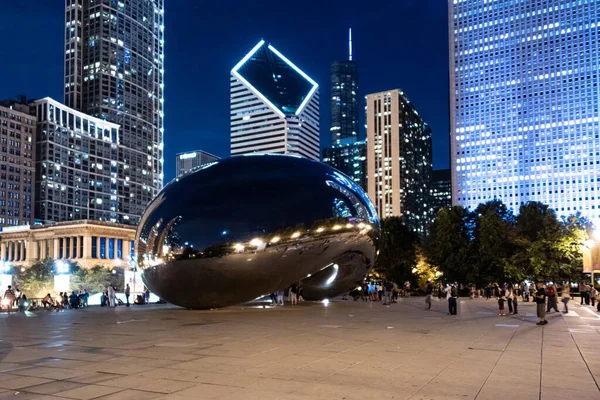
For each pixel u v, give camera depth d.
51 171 187.50
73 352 12.23
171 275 23.36
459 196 198.12
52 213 186.38
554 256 51.16
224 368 10.19
